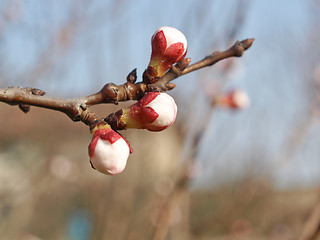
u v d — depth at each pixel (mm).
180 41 1567
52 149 7938
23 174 6977
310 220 2654
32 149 7699
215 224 4773
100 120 1434
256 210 6645
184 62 1578
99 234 5324
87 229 7945
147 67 1570
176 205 2855
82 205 8062
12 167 7258
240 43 1646
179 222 4078
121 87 1519
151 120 1449
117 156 1362
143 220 5371
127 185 4938
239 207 4969
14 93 1361
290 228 6660
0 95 1339
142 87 1538
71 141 8477
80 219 8086
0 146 7684
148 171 5895
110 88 1479
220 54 1631
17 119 7637
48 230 7973
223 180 6676
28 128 7719
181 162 3506
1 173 6965
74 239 8227
